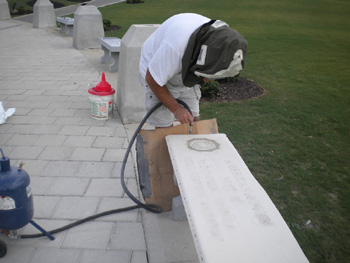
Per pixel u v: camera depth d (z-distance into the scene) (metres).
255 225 1.53
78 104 4.75
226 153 2.15
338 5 20.95
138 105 4.13
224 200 1.69
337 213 2.73
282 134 4.11
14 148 3.45
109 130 3.96
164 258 2.17
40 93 5.15
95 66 6.91
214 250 1.38
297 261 1.36
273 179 3.14
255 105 5.09
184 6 19.11
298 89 5.98
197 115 2.81
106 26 11.77
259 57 8.54
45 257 2.13
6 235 2.27
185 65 1.94
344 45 10.48
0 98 4.88
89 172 3.09
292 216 2.67
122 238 2.32
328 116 4.74
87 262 2.11
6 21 13.34
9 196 1.90
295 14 17.47
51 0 21.58
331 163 3.47
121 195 2.79
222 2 20.84
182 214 2.46
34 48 8.52
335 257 2.30
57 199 2.70
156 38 2.30
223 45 1.82
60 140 3.67
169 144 2.25
